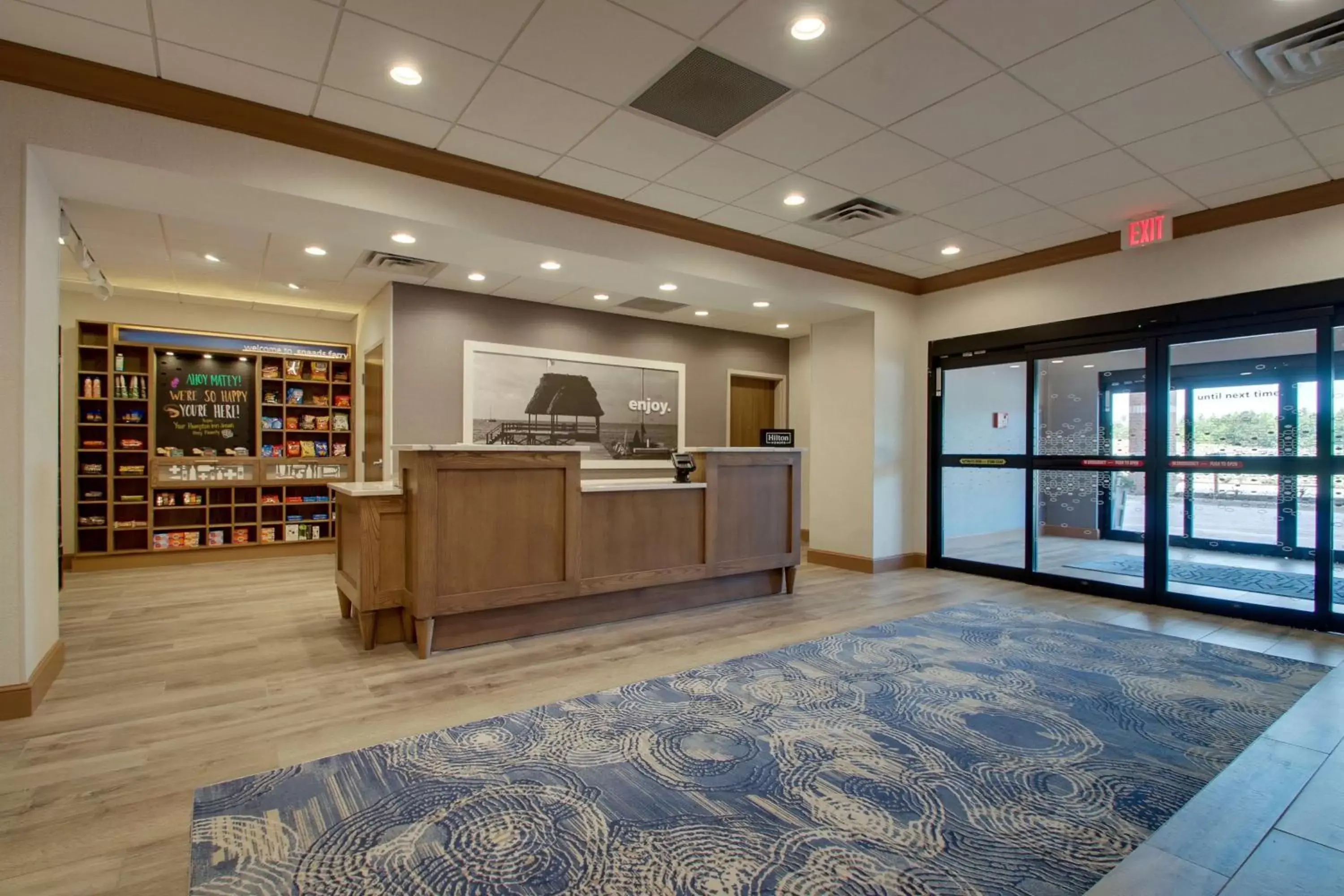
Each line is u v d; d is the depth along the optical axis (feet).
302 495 25.41
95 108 10.18
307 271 19.80
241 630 14.62
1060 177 13.91
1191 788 7.85
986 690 11.01
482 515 13.21
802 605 16.98
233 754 8.71
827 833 6.91
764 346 29.78
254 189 11.43
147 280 20.74
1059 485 19.90
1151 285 16.88
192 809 7.36
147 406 22.85
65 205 14.02
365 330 24.47
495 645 13.56
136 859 6.47
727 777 8.09
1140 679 11.55
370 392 23.48
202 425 23.90
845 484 22.24
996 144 12.44
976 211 15.81
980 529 24.53
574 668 12.11
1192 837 6.85
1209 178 13.92
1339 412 14.60
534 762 8.46
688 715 9.97
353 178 12.28
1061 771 8.27
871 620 15.49
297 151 11.75
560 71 10.12
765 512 17.81
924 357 22.36
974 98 10.83
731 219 16.47
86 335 22.12
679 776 8.11
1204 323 16.08
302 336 25.71
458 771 8.20
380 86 10.59
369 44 9.45
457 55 9.71
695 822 7.10
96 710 10.12
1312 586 17.53
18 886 6.04
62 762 8.45
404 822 7.09
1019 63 9.84
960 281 21.09
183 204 12.12
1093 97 10.77
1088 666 12.25
